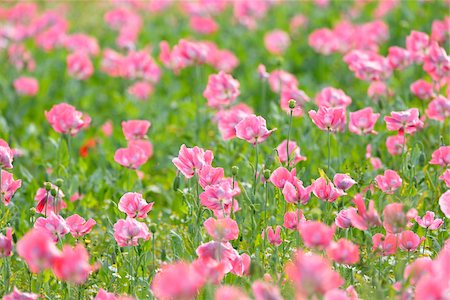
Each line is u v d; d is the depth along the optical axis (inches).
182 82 606.5
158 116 524.4
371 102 449.1
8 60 629.9
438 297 203.9
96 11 848.9
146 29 733.3
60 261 214.8
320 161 409.1
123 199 287.4
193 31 707.4
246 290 263.4
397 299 240.1
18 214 370.9
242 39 690.2
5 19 741.3
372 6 706.2
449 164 322.0
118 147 444.8
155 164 462.0
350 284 275.0
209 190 276.7
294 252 284.2
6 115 557.9
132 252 290.4
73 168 421.1
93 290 294.8
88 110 577.6
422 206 345.7
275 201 327.0
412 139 400.8
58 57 655.8
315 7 731.4
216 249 243.9
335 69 597.6
